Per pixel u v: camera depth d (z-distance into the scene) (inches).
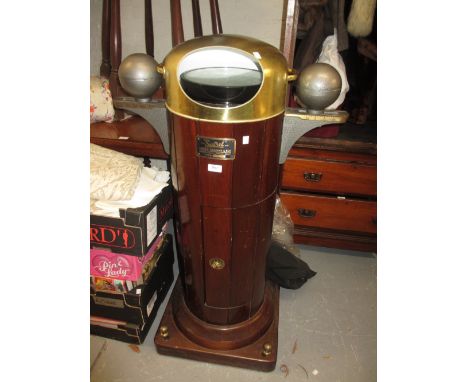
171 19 62.8
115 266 50.8
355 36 65.6
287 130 46.1
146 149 59.9
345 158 66.6
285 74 38.8
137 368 53.1
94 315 56.1
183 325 54.7
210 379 51.7
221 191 41.4
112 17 64.6
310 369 53.7
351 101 76.0
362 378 52.7
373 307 65.3
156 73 46.3
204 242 46.1
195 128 38.3
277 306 60.7
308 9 64.9
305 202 72.3
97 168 48.7
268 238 49.5
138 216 46.4
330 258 77.5
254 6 63.7
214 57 42.3
